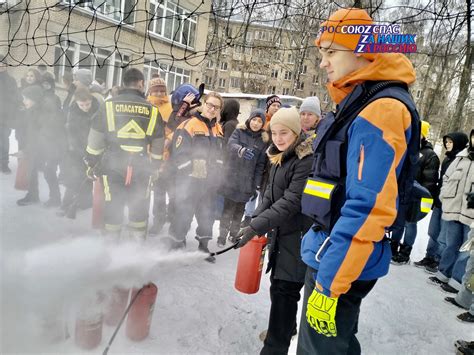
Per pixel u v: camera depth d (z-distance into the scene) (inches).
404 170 51.8
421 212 91.1
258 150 150.6
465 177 142.1
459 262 140.9
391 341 104.3
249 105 511.8
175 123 149.9
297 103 523.5
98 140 107.9
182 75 718.5
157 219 154.0
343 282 48.3
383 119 48.1
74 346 77.2
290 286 77.1
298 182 74.5
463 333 113.3
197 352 84.4
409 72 53.5
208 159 133.4
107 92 213.8
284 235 76.4
